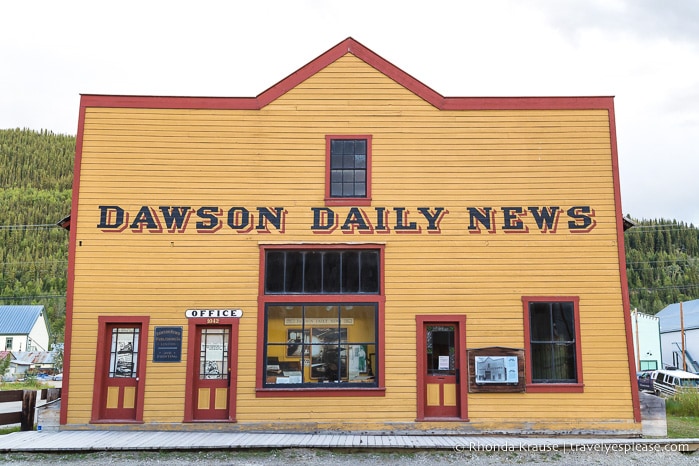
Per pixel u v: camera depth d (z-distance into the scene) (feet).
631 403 49.49
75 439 45.09
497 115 52.85
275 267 51.16
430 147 52.44
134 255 50.90
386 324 50.16
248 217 51.55
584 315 50.60
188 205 51.60
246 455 42.01
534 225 51.62
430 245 51.24
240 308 50.29
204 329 50.70
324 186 51.90
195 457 41.50
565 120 52.90
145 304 50.29
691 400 70.33
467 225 51.52
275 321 50.31
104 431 48.52
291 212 51.57
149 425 48.78
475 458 42.11
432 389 49.96
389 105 52.95
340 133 52.60
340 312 50.49
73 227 51.06
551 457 42.80
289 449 43.16
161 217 51.42
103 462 40.16
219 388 49.96
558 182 52.16
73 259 50.65
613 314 50.60
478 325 50.29
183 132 52.47
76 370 49.55
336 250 51.39
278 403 49.16
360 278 50.98
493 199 51.93
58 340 298.35
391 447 43.47
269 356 49.85
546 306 50.83
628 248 411.54
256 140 52.47
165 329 50.01
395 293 50.60
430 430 48.88
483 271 51.01
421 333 50.11
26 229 383.04
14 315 273.75
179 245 51.08
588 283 51.01
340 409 49.14
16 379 176.45
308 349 50.01
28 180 517.55
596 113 53.06
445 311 50.44
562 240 51.49
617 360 50.03
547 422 49.11
